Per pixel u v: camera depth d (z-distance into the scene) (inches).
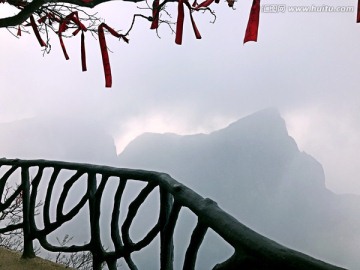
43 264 108.3
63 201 95.7
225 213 43.1
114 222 78.0
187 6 92.4
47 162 103.1
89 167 89.0
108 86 100.6
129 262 74.5
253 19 72.1
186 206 51.2
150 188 69.7
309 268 29.4
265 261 33.5
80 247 89.5
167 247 57.8
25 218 109.0
